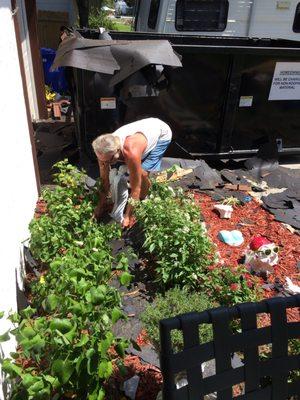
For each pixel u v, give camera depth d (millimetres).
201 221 4293
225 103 5613
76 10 11961
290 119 6047
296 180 5629
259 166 5867
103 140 3471
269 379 1789
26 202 3840
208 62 5328
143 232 3844
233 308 1610
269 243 3809
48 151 6223
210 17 7172
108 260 2918
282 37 7578
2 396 2127
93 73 4891
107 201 4285
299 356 1724
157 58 4262
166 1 6957
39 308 2900
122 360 2432
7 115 3158
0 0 3213
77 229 3420
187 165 5578
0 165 2738
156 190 4051
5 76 3191
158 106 5422
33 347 2039
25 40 7047
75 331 2098
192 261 3254
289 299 1675
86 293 2195
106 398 2490
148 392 2529
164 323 1523
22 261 3316
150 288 3406
